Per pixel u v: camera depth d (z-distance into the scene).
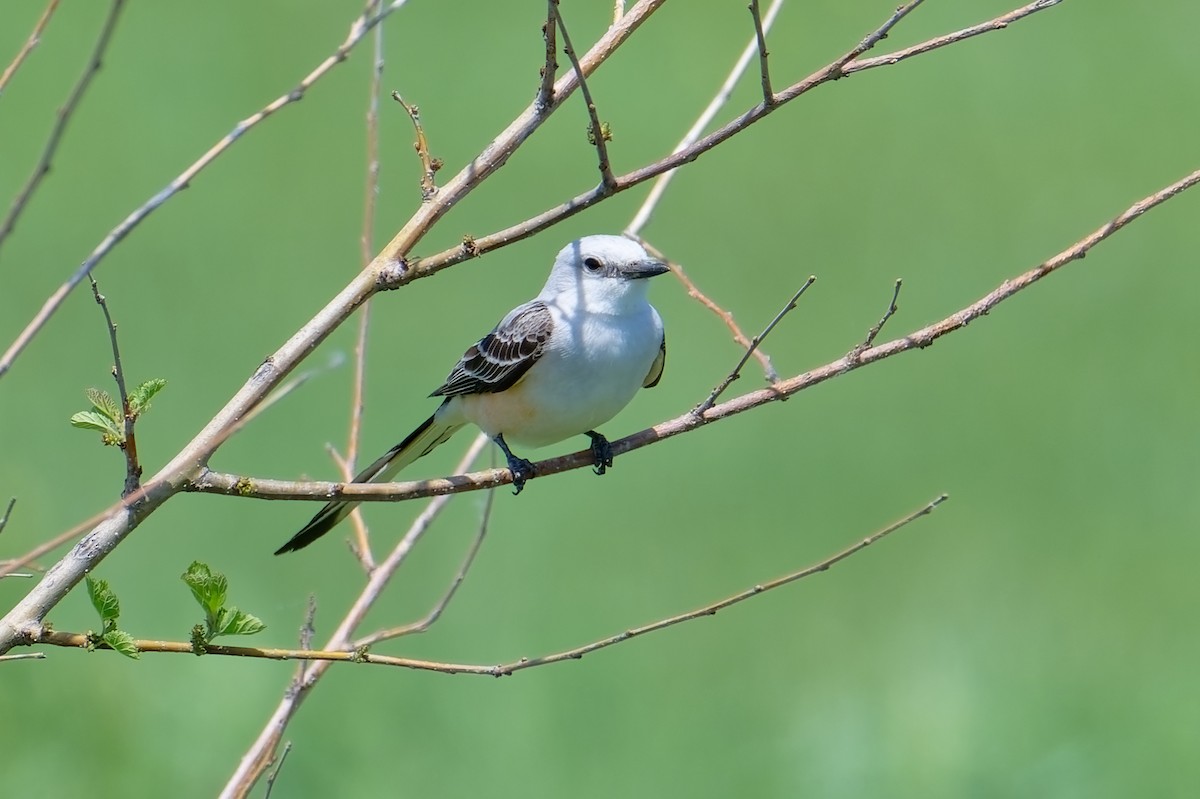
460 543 14.27
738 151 21.67
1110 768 10.80
